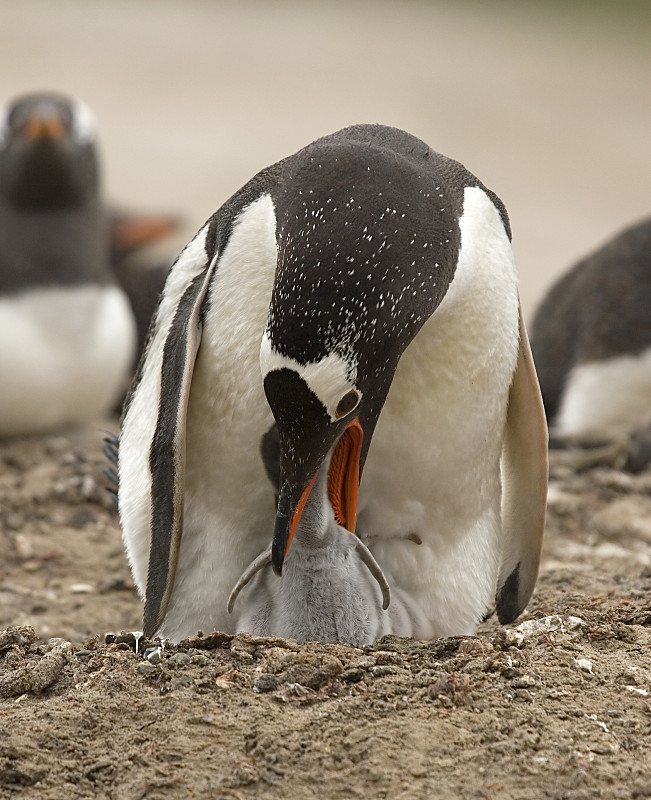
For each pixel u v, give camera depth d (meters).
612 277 21.03
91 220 21.61
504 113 58.69
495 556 11.37
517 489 11.12
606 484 18.09
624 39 73.94
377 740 8.31
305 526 9.98
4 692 9.20
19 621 13.51
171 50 68.75
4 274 21.03
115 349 21.94
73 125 21.41
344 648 9.55
